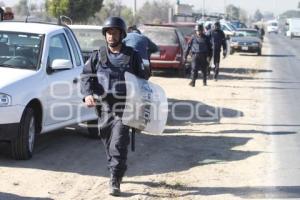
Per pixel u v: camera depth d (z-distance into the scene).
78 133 10.97
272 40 78.75
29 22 10.08
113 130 7.07
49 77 8.98
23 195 7.05
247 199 7.28
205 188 7.71
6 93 8.09
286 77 25.03
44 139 10.30
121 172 7.12
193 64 19.72
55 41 9.52
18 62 8.90
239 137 11.20
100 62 7.00
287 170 8.75
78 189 7.39
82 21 41.75
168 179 8.06
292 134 11.66
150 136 10.93
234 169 8.73
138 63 7.12
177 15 53.94
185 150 9.91
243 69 29.12
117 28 6.89
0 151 9.05
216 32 21.78
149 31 23.42
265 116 13.88
